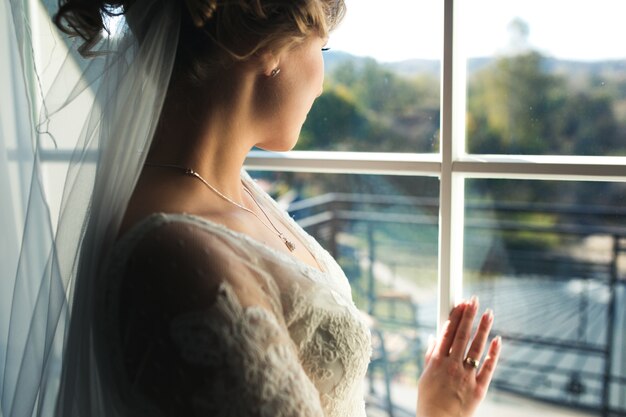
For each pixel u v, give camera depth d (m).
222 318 0.58
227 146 0.77
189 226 0.65
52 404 0.76
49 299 0.75
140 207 0.69
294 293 0.70
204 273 0.60
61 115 0.85
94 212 0.69
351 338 0.76
